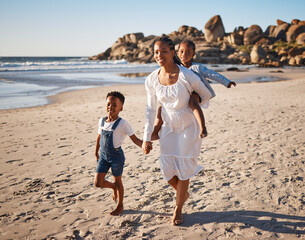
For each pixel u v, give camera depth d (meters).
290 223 2.76
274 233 2.61
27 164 5.00
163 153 2.87
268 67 54.78
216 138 6.28
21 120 9.55
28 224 2.97
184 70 2.67
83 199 3.54
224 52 86.19
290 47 81.75
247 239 2.54
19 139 6.90
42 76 31.78
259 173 4.10
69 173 4.50
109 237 2.68
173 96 2.70
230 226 2.77
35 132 7.66
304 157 4.69
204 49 83.62
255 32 95.88
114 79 29.39
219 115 9.05
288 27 99.44
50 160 5.20
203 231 2.71
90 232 2.79
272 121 7.77
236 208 3.12
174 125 2.78
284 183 3.70
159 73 2.84
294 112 8.99
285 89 16.45
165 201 3.40
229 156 4.98
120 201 3.14
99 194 3.68
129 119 8.96
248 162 4.61
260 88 17.98
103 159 3.14
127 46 111.88
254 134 6.45
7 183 4.14
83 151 5.74
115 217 3.07
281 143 5.60
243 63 72.88
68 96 16.89
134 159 5.07
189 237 2.62
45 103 14.36
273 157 4.79
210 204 3.25
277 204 3.15
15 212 3.25
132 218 3.03
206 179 4.00
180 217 2.89
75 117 9.83
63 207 3.34
